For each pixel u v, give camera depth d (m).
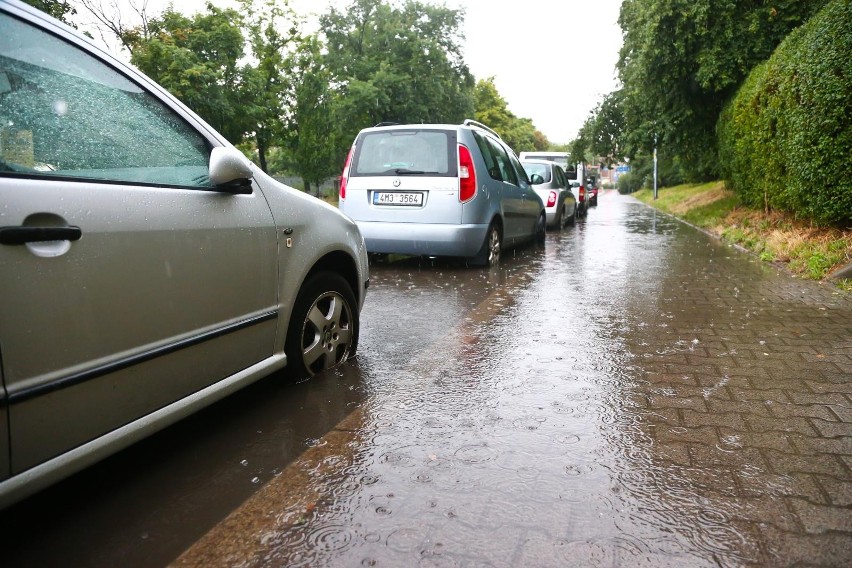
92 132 2.47
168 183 2.73
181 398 2.73
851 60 7.25
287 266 3.42
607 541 2.20
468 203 7.80
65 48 2.49
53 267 2.10
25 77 2.27
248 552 2.17
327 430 3.17
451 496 2.52
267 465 2.81
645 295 6.68
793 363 4.20
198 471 2.76
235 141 31.31
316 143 37.59
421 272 8.27
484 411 3.41
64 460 2.17
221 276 2.90
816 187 8.06
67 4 17.30
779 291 6.76
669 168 45.38
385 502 2.48
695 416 3.31
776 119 9.72
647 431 3.13
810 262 7.78
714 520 2.33
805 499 2.46
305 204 3.67
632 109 18.12
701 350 4.54
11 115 2.17
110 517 2.39
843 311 5.71
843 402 3.48
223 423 3.27
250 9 34.91
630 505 2.44
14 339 1.97
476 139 8.32
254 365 3.24
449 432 3.14
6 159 2.10
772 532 2.25
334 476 2.70
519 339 4.89
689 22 14.05
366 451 2.93
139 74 2.85
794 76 8.59
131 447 2.99
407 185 7.87
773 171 10.05
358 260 4.23
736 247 11.06
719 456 2.85
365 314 5.79
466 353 4.50
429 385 3.82
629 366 4.18
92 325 2.25
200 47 28.11
